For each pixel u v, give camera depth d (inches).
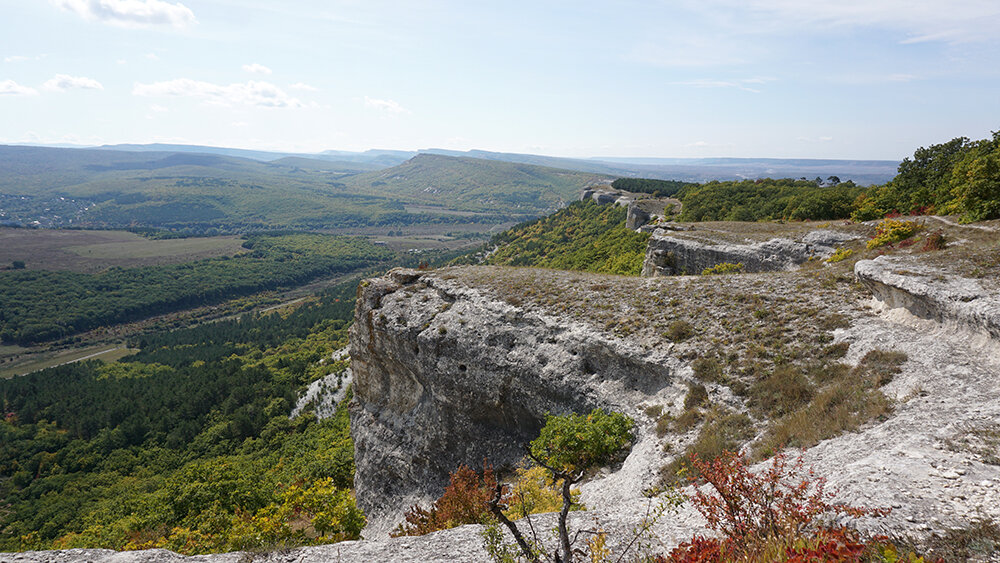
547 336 918.4
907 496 327.9
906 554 261.3
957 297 603.2
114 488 2859.3
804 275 939.3
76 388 4574.3
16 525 2490.2
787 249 1520.7
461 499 540.7
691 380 698.2
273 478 1840.6
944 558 258.8
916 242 1098.7
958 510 303.4
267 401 3681.1
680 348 762.8
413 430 1117.7
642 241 3208.7
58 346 7130.9
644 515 412.8
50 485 3002.0
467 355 983.0
